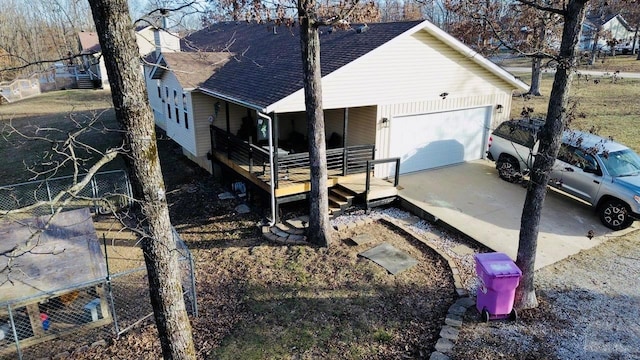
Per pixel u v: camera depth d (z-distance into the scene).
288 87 11.28
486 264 7.25
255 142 15.42
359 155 13.48
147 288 8.89
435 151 14.85
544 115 17.86
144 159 4.90
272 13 9.21
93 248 8.84
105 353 7.06
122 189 14.12
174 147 19.30
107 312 7.84
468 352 6.50
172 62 15.38
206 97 14.72
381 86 12.72
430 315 7.55
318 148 9.62
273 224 11.33
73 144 4.50
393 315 7.57
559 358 6.42
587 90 26.67
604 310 7.61
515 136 13.64
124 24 4.50
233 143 13.33
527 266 7.43
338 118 14.71
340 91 12.02
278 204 11.44
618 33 41.81
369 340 6.96
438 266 9.18
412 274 8.88
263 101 11.01
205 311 7.96
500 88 15.40
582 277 8.70
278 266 9.36
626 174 10.81
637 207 10.14
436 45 13.33
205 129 15.05
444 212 11.55
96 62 4.75
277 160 11.09
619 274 8.80
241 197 13.56
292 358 6.63
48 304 7.68
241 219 12.00
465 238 10.41
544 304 7.78
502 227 10.79
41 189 14.48
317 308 7.82
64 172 16.52
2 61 22.86
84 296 7.90
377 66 12.41
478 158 16.16
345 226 11.04
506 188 13.29
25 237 9.32
